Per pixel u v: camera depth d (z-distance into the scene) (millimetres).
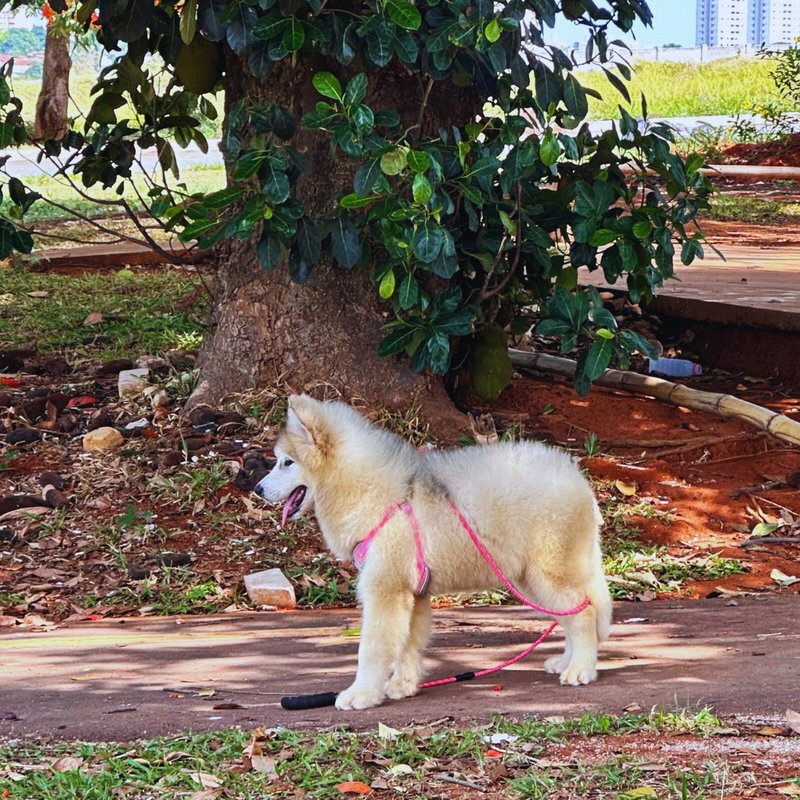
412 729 4750
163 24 9867
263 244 8930
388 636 5363
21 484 9375
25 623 7445
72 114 34938
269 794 4188
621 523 8711
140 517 8812
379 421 9695
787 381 11273
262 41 8641
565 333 9320
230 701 5410
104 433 9930
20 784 4340
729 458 9773
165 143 11523
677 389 10703
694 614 6949
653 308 12852
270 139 9148
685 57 48250
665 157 9742
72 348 13148
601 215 9492
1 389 11555
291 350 10164
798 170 26984
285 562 8289
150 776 4367
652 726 4562
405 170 9094
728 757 4211
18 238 10414
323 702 5270
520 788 4062
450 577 5520
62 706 5391
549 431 10273
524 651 6121
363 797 4121
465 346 10695
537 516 5395
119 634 7055
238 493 9102
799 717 4488
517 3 8594
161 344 12906
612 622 6887
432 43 8516
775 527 8688
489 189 9070
